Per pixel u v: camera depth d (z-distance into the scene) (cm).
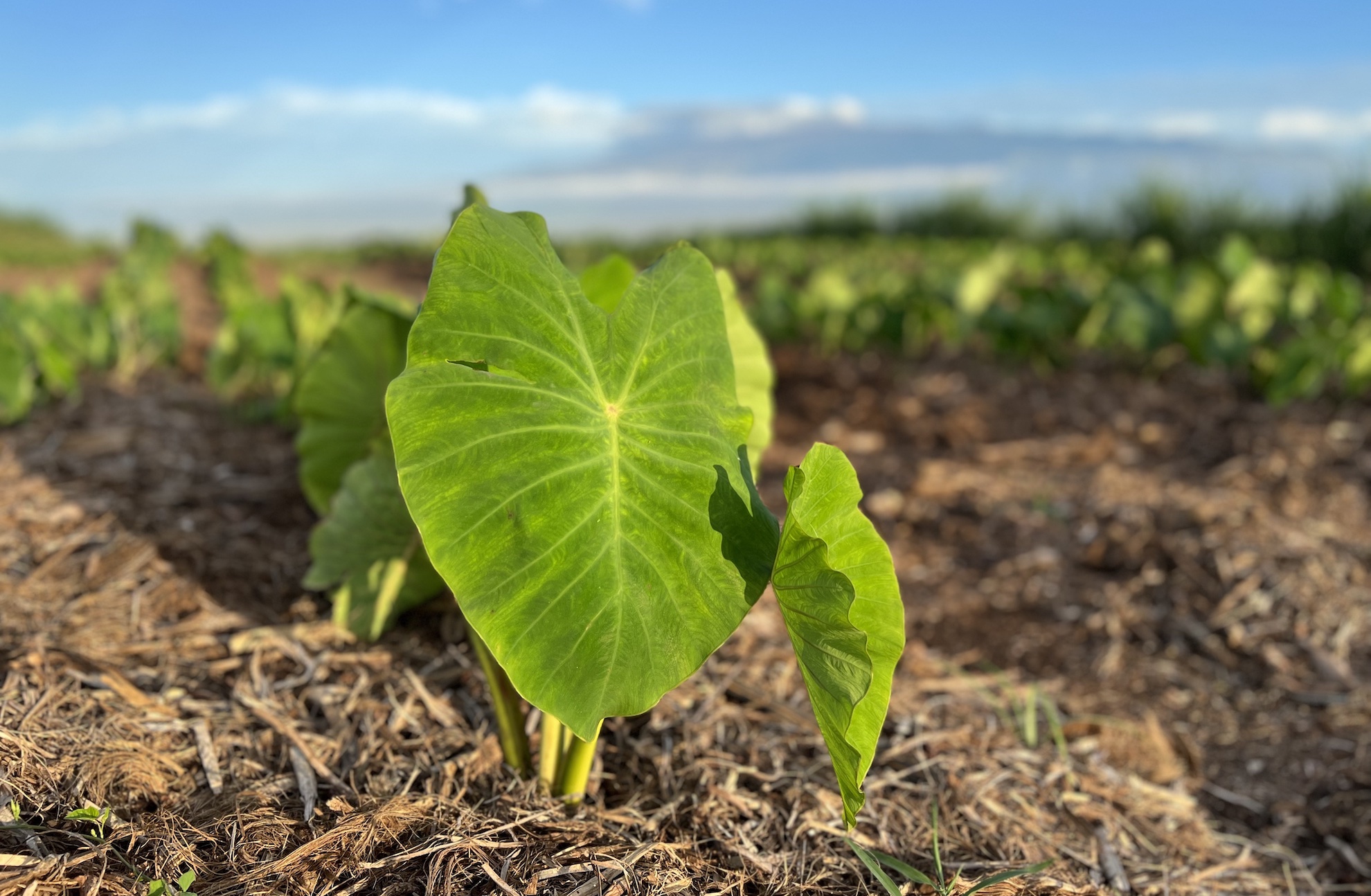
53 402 198
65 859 69
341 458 129
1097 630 150
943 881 85
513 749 88
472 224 70
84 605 108
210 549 126
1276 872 100
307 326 231
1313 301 326
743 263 617
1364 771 117
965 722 114
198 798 81
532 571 67
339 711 95
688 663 70
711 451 74
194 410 202
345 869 73
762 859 83
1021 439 242
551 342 71
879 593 70
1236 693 135
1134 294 297
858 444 243
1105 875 91
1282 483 197
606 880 76
